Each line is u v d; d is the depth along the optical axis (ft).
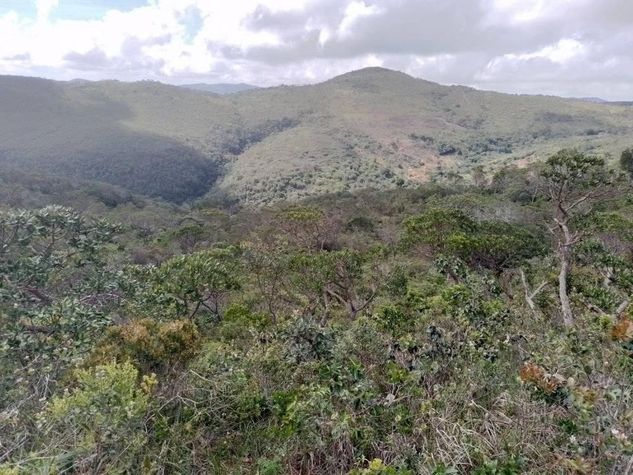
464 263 30.25
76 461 7.42
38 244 18.40
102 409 8.04
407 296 26.86
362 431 8.33
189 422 9.13
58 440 7.75
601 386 7.59
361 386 9.30
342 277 28.17
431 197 112.06
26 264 17.02
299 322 13.53
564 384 7.95
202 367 11.44
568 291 23.04
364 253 41.42
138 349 12.38
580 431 7.01
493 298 23.35
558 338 11.80
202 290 25.48
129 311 20.40
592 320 12.69
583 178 25.38
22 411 9.27
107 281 19.44
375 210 126.52
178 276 24.77
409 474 6.80
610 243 32.24
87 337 14.35
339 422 8.18
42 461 7.23
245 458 8.86
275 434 9.08
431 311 20.02
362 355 11.87
